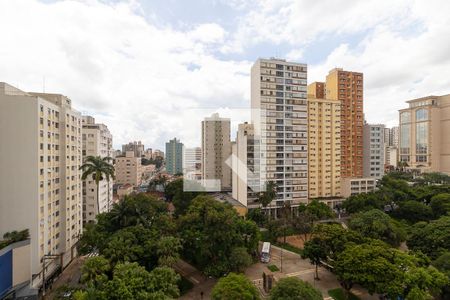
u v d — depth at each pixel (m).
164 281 29.83
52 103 48.94
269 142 79.06
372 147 105.56
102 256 35.31
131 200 49.00
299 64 83.19
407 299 31.45
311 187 91.81
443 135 138.12
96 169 53.34
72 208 56.28
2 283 36.62
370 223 53.84
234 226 44.41
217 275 39.19
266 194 70.06
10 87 44.31
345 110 104.50
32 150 42.94
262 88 79.44
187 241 43.56
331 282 42.41
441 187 83.56
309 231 60.66
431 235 44.66
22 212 42.25
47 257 44.31
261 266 49.06
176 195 76.12
